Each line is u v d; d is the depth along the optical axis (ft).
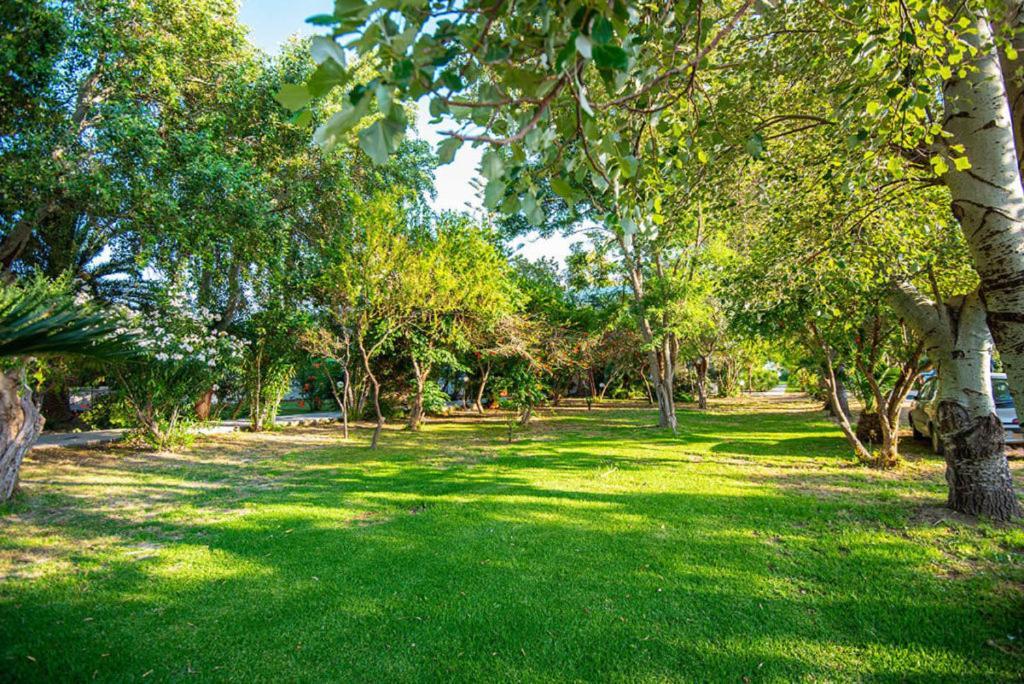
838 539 13.74
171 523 16.25
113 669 8.36
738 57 13.85
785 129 15.61
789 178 14.70
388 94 2.89
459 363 43.60
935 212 16.21
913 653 8.50
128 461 27.78
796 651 8.63
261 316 42.47
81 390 38.42
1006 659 8.27
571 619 9.75
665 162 8.03
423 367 44.01
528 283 51.72
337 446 34.04
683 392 82.84
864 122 9.37
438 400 43.01
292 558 12.98
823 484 20.20
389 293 32.76
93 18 23.13
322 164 35.91
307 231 41.34
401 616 9.98
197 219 25.30
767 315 19.80
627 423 46.62
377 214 31.94
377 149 2.95
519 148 4.49
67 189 22.68
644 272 44.42
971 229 9.69
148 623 9.81
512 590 10.97
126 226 27.17
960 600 10.19
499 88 4.25
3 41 20.15
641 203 7.22
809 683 7.80
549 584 11.24
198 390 33.17
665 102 7.19
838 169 11.99
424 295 34.01
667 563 12.26
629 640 9.02
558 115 4.90
